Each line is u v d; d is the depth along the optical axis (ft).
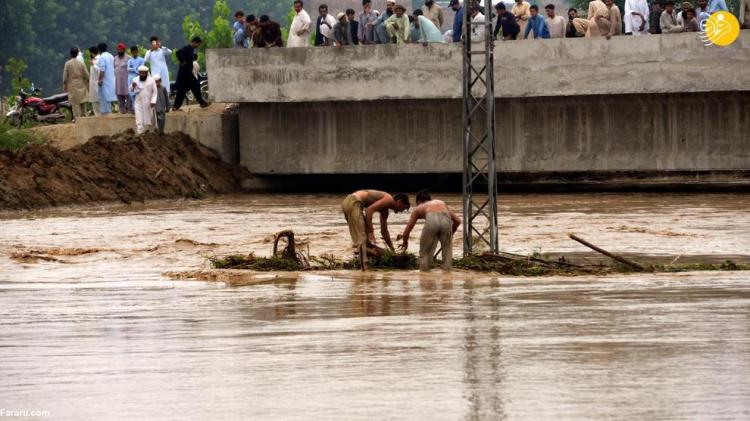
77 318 96.02
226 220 189.16
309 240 159.22
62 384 69.51
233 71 244.63
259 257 130.62
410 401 63.00
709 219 180.45
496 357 74.28
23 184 214.28
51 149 227.81
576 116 241.55
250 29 247.91
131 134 249.34
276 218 191.62
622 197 226.38
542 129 242.58
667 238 157.28
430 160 248.32
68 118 290.97
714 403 61.26
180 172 242.17
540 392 64.44
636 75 228.43
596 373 68.95
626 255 140.56
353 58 239.09
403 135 249.34
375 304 99.96
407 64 236.63
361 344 80.12
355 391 65.67
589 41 229.25
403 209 125.80
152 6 640.58
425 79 236.22
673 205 206.28
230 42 384.68
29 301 107.14
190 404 63.67
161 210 211.61
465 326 86.84
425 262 122.11
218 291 111.65
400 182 271.90
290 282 116.88
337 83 240.12
